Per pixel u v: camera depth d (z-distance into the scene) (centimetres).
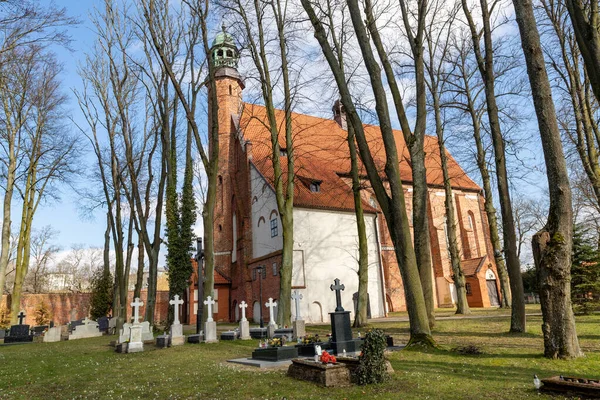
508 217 1428
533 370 770
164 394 728
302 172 3244
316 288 2809
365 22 1379
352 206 3119
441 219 4159
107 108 2617
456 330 1519
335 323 1102
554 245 892
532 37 948
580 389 560
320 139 3888
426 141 4519
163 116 2250
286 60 2028
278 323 1777
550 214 921
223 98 3856
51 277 8125
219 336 1873
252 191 3356
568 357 852
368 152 1231
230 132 3803
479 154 2320
